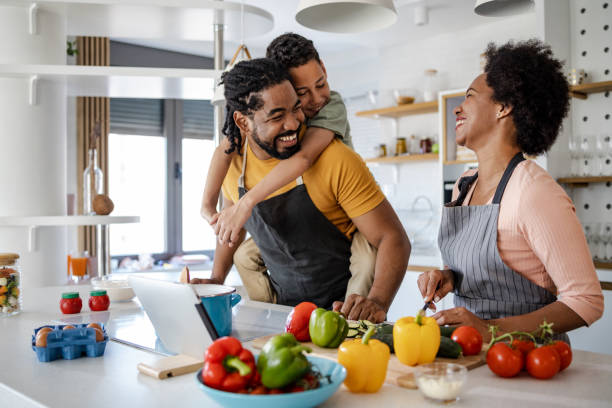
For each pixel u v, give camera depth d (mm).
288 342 808
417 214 5250
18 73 2580
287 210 1729
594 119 3361
